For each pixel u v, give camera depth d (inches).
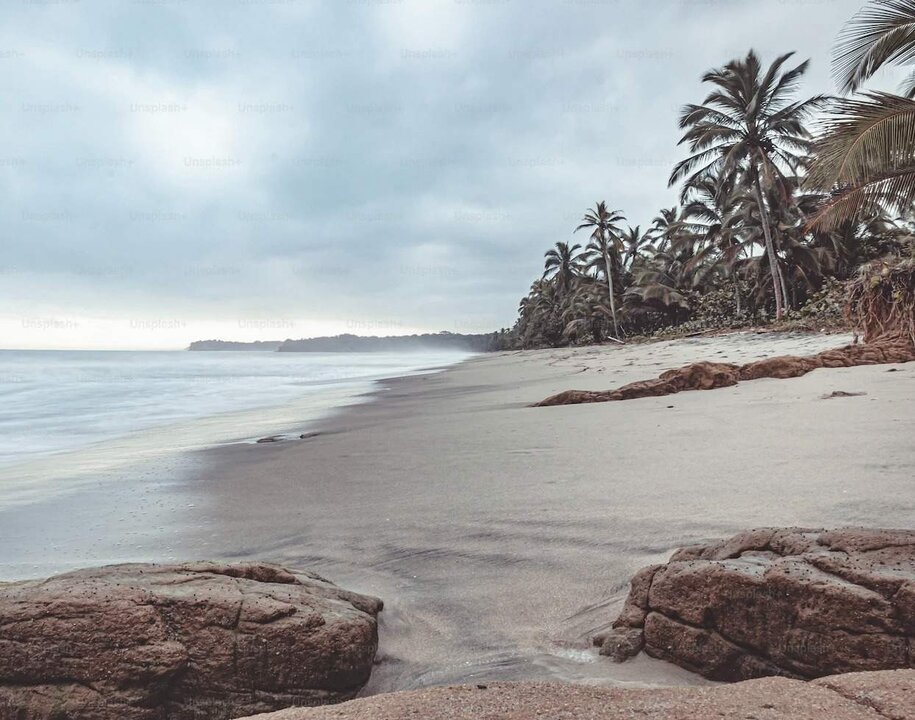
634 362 882.1
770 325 1114.1
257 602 99.4
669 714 59.3
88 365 2332.7
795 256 1326.3
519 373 958.4
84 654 92.9
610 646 101.6
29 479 293.7
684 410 346.9
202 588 103.9
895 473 171.5
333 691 94.6
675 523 152.6
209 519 203.3
